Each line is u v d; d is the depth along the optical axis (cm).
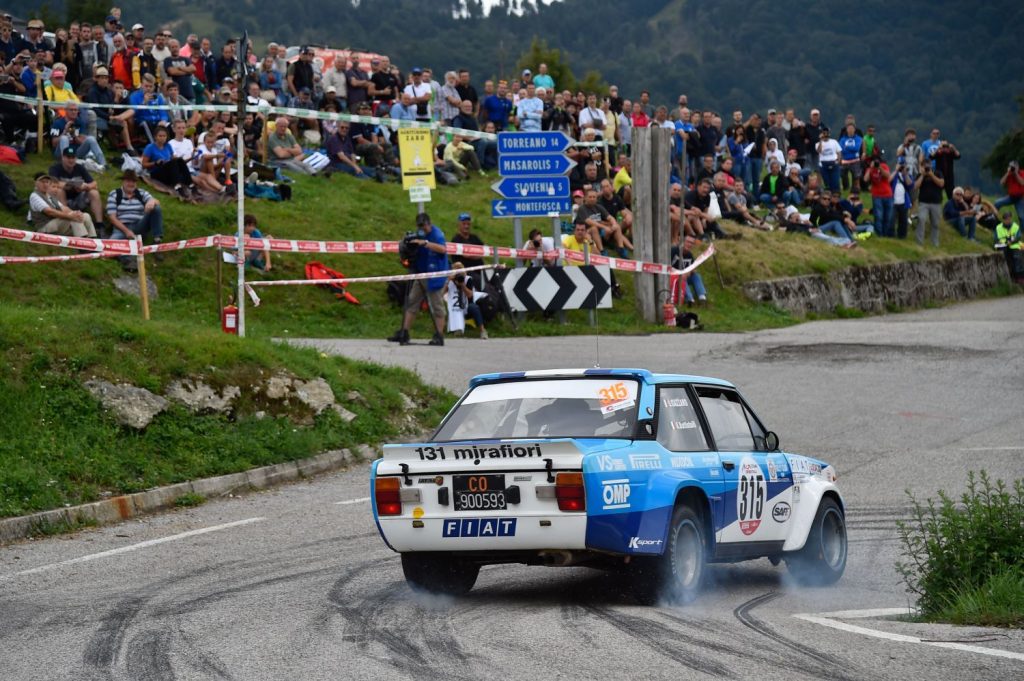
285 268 7944
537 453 2519
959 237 13912
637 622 2434
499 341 7362
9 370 4369
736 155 11650
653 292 8731
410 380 5619
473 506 2558
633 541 2531
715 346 7719
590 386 2792
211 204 8319
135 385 4575
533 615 2522
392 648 2242
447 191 10488
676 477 2658
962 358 7531
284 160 9462
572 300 4706
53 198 7188
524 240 9638
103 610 2609
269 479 4484
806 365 7206
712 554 2791
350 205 9150
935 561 2719
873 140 13400
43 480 3847
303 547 3369
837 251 11494
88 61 8869
